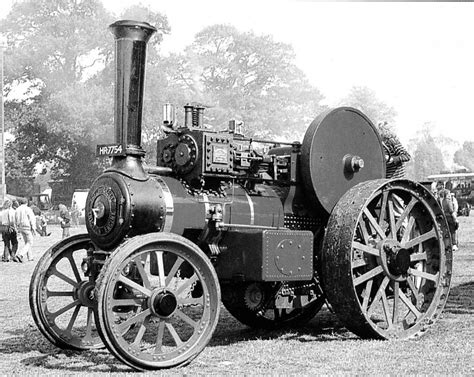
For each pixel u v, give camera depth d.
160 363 5.02
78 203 36.59
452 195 17.11
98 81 45.38
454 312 7.66
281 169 6.50
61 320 7.59
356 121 6.71
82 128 43.69
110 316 4.84
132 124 5.52
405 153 7.52
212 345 6.10
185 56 44.03
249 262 5.74
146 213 5.39
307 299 6.68
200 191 5.94
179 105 41.97
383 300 6.28
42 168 51.75
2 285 11.55
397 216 6.80
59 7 44.69
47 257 5.91
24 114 44.72
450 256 6.54
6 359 5.60
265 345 6.02
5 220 16.81
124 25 5.54
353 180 6.65
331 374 4.86
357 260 6.07
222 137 5.97
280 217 6.35
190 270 6.09
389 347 5.80
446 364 5.15
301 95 44.28
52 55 44.59
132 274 5.69
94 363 5.41
